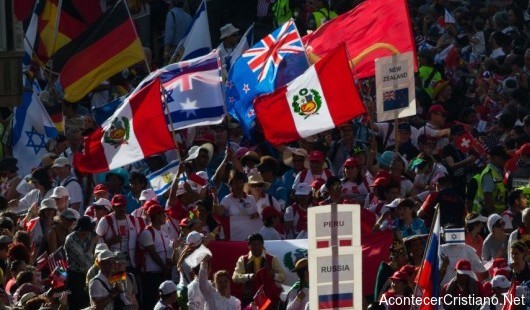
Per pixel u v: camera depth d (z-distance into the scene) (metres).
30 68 81.69
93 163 65.56
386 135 71.19
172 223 62.59
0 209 65.56
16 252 58.19
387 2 69.00
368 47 69.38
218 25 93.88
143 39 93.81
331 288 42.31
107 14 75.50
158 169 72.25
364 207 62.88
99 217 62.34
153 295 60.97
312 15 87.25
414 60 65.88
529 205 60.66
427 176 64.75
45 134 76.69
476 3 92.62
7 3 42.31
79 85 75.50
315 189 62.94
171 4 94.19
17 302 54.78
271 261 58.59
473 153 70.50
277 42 69.81
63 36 82.06
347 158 67.06
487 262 56.88
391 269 54.69
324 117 65.00
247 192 63.88
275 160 64.81
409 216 59.00
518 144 70.12
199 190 63.56
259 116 65.31
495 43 85.69
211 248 59.69
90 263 59.12
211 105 68.19
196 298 55.03
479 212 64.25
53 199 63.56
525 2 93.56
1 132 77.62
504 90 78.75
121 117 65.19
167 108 64.75
